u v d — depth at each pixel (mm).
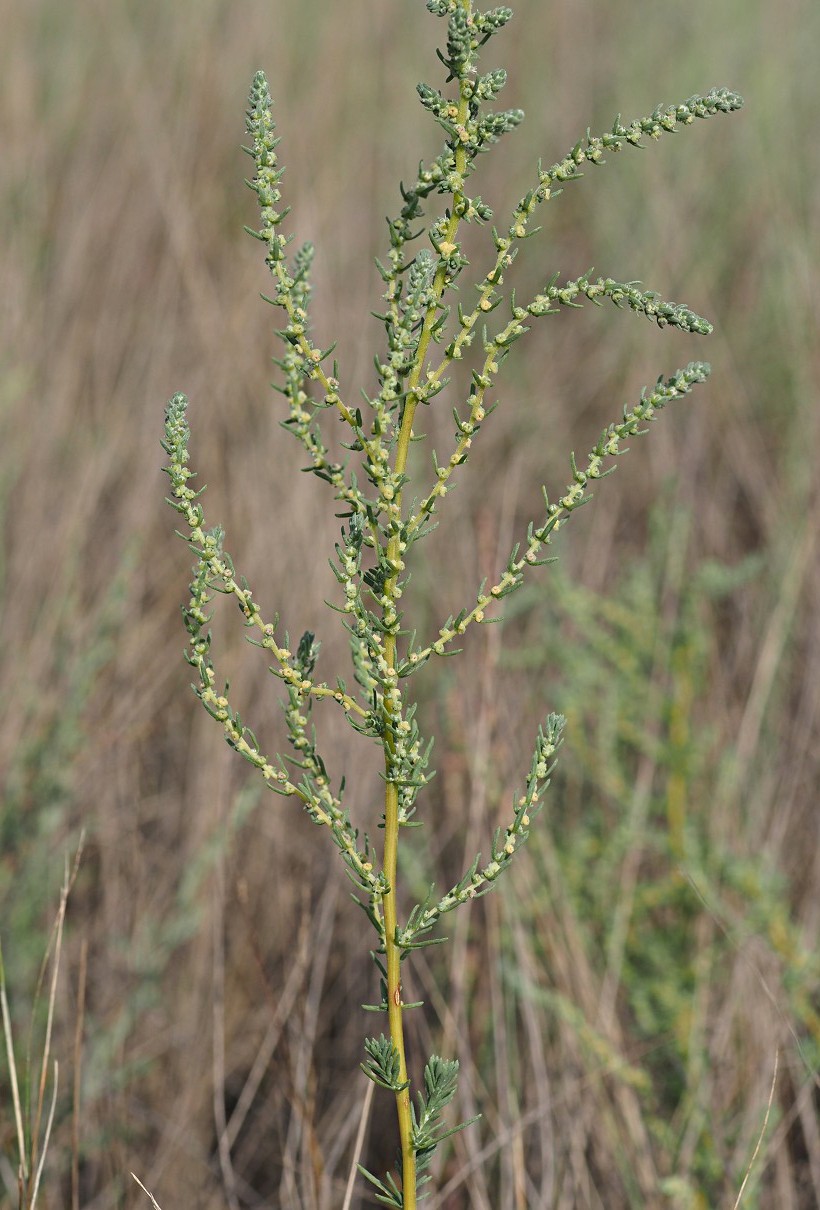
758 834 2621
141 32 4754
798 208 4199
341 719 2705
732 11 4957
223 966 2621
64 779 2609
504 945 2344
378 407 1093
